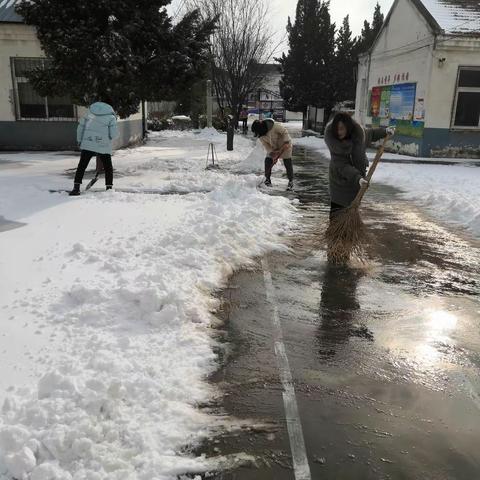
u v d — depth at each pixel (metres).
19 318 4.02
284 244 6.56
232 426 2.98
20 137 16.70
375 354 3.88
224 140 23.58
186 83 11.84
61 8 10.38
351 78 30.97
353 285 5.29
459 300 4.95
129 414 2.96
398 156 17.86
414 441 2.91
